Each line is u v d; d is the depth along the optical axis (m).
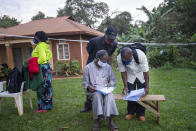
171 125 2.96
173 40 13.22
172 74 8.41
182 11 14.46
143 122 3.12
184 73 8.59
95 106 2.79
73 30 10.59
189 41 12.35
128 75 3.18
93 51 3.52
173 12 15.24
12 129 3.01
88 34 11.05
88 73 3.05
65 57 11.36
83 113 3.65
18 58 13.78
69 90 5.76
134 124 3.04
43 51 3.57
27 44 13.43
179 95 4.69
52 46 11.41
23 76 3.74
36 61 3.51
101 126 3.02
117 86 6.12
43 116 3.54
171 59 11.58
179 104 3.97
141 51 2.98
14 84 3.61
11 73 3.67
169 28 14.42
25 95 5.38
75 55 10.99
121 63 3.04
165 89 5.40
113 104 2.81
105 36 3.24
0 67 9.95
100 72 3.07
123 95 3.16
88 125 3.08
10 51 12.02
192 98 4.40
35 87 3.59
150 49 13.45
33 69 3.46
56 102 4.45
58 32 10.60
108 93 2.85
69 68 10.08
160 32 13.77
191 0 12.56
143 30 14.06
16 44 13.61
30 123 3.22
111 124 2.86
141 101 2.94
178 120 3.14
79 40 9.93
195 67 10.45
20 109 3.64
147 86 3.03
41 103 3.77
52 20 13.83
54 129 2.97
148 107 2.95
